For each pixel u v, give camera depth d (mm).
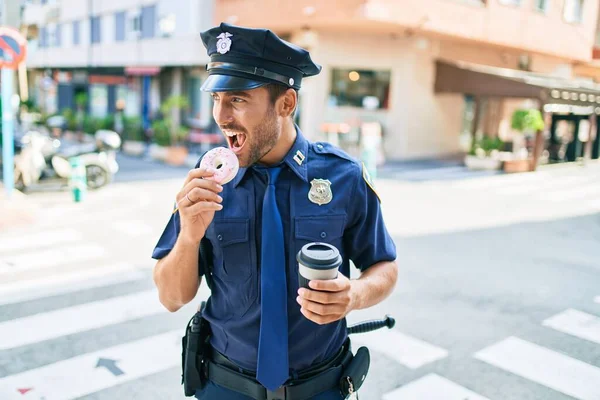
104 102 26609
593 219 9406
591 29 21422
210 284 1704
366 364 1813
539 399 3521
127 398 3381
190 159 15391
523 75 18484
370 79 16703
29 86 34000
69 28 27375
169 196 10188
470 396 3520
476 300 5285
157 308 4809
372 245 1738
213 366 1708
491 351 4176
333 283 1321
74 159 9297
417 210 9555
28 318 4504
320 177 1647
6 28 8422
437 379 3721
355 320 4691
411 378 3727
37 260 6055
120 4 23234
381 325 1946
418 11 14562
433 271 6141
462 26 15852
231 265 1616
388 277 1711
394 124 16531
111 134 10742
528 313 5000
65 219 8055
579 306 5227
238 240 1602
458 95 18047
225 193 1636
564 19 19719
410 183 12492
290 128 1642
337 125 16078
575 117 17453
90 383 3537
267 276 1548
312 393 1643
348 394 1697
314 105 16656
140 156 17062
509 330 4594
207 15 18719
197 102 21359
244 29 1435
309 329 1618
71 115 22031
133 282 5445
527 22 18141
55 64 29250
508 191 11914
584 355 4172
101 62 25156
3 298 4910
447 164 16031
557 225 8836
